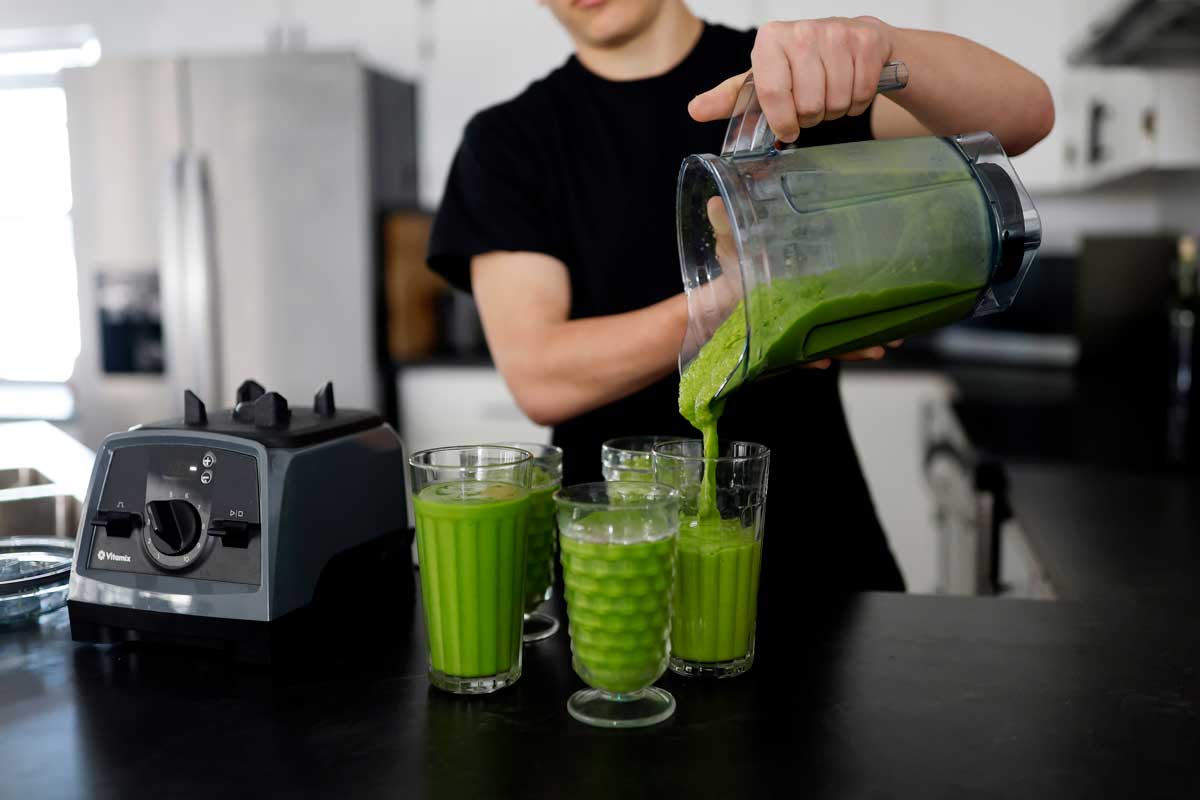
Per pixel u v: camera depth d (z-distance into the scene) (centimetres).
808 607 99
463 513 76
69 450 139
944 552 250
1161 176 322
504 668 81
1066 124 296
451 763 69
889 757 69
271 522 86
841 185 83
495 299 135
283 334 310
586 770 68
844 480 139
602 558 73
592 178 136
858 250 81
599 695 79
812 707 77
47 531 123
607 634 74
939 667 84
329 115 300
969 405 245
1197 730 72
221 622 87
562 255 137
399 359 321
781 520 134
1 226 386
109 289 316
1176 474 181
